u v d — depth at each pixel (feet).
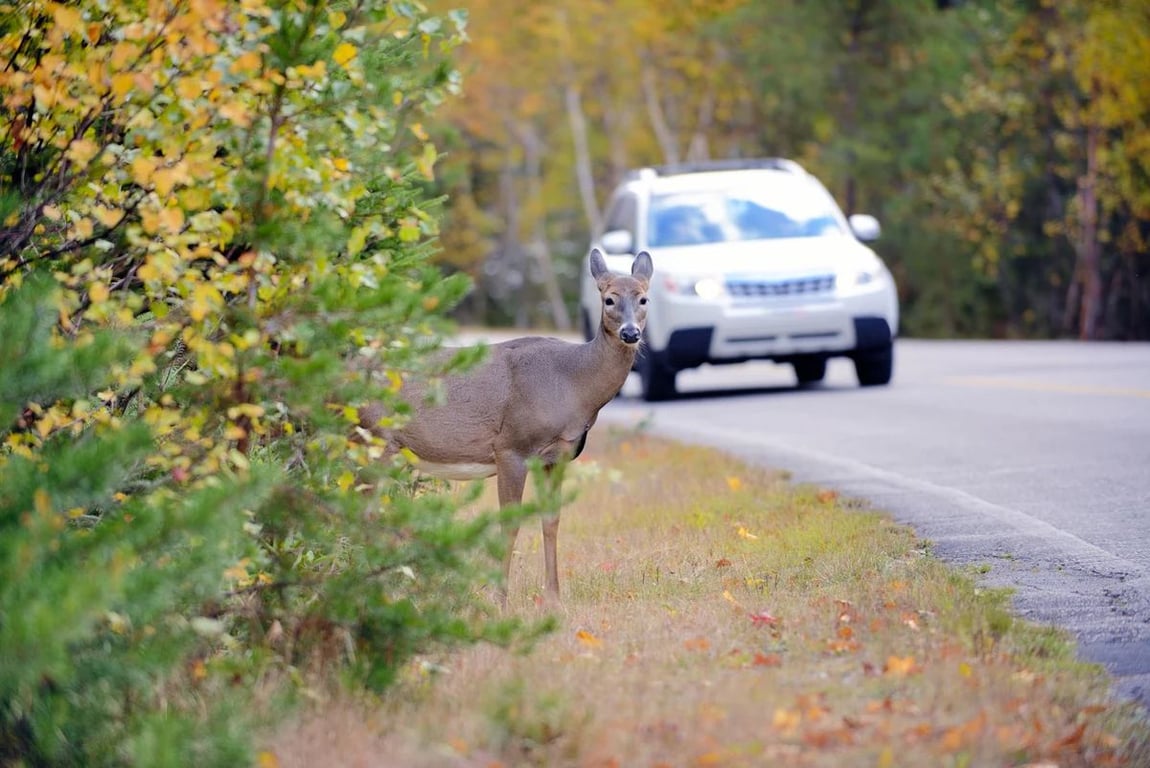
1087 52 176.76
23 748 30.17
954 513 55.52
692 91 255.70
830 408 91.35
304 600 37.35
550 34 254.88
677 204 103.60
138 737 29.32
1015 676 34.53
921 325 213.87
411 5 36.04
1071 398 87.81
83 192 35.50
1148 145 177.99
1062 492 58.80
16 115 35.99
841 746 30.14
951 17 223.30
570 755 30.22
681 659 36.24
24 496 29.60
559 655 37.09
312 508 35.42
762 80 226.79
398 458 37.73
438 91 36.96
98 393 34.99
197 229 34.24
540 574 49.03
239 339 33.04
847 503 58.70
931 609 40.24
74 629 26.16
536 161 294.05
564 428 45.14
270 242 34.19
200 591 31.76
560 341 46.29
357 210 40.52
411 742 30.58
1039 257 212.02
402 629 34.73
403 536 35.24
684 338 97.04
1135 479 60.54
